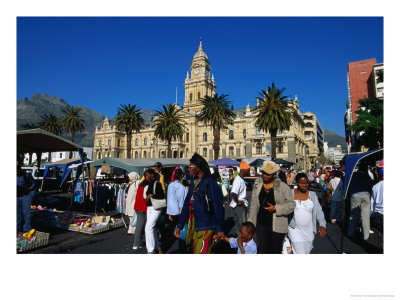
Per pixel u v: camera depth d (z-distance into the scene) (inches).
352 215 312.2
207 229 175.0
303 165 2529.5
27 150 481.4
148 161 685.9
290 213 171.9
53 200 601.9
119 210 485.4
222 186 454.6
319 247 273.9
